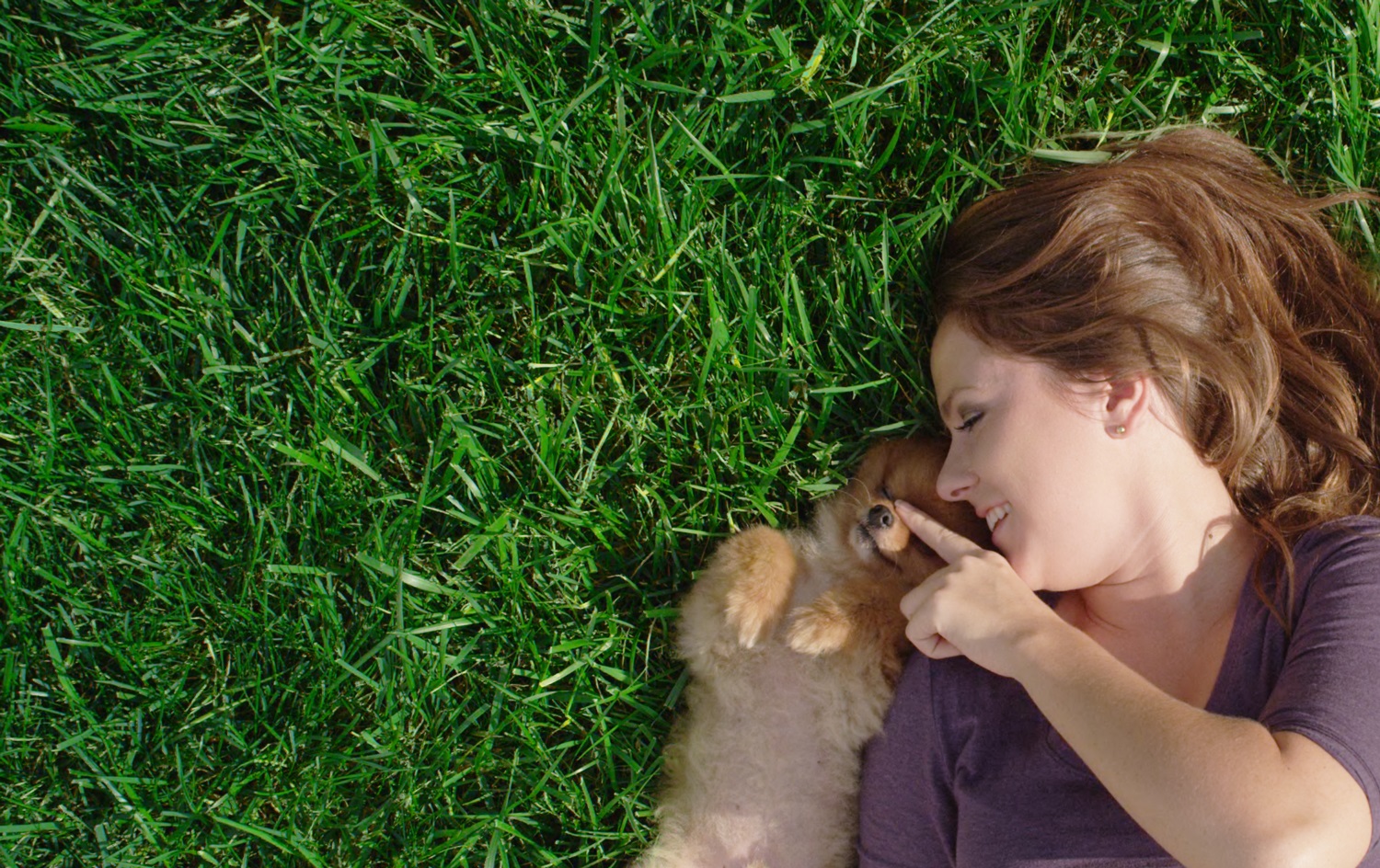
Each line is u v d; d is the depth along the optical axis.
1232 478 2.12
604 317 2.52
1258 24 2.63
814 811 2.30
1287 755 1.61
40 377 2.44
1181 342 2.06
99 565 2.47
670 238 2.46
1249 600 2.00
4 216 2.38
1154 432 2.04
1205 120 2.62
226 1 2.43
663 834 2.42
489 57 2.49
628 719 2.52
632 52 2.48
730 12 2.46
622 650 2.52
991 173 2.56
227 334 2.45
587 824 2.52
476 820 2.47
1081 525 2.04
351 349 2.50
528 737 2.47
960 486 2.13
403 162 2.47
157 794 2.44
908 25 2.53
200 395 2.45
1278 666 1.92
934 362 2.27
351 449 2.45
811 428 2.56
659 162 2.48
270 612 2.47
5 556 2.41
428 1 2.48
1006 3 2.52
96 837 2.43
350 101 2.47
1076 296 2.11
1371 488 2.26
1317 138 2.64
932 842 2.19
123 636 2.47
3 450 2.44
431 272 2.52
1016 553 2.09
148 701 2.46
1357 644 1.76
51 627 2.45
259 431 2.46
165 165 2.43
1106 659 1.85
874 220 2.59
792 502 2.57
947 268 2.42
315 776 2.44
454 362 2.46
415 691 2.45
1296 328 2.38
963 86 2.56
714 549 2.56
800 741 2.27
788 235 2.54
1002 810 2.01
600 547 2.55
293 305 2.49
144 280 2.42
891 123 2.59
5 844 2.40
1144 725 1.70
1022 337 2.09
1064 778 1.97
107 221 2.43
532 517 2.53
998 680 2.12
